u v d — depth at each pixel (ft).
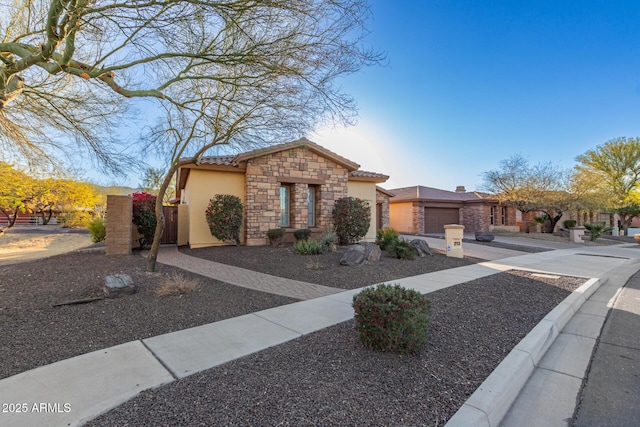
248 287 22.65
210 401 8.79
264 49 19.31
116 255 34.30
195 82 24.70
